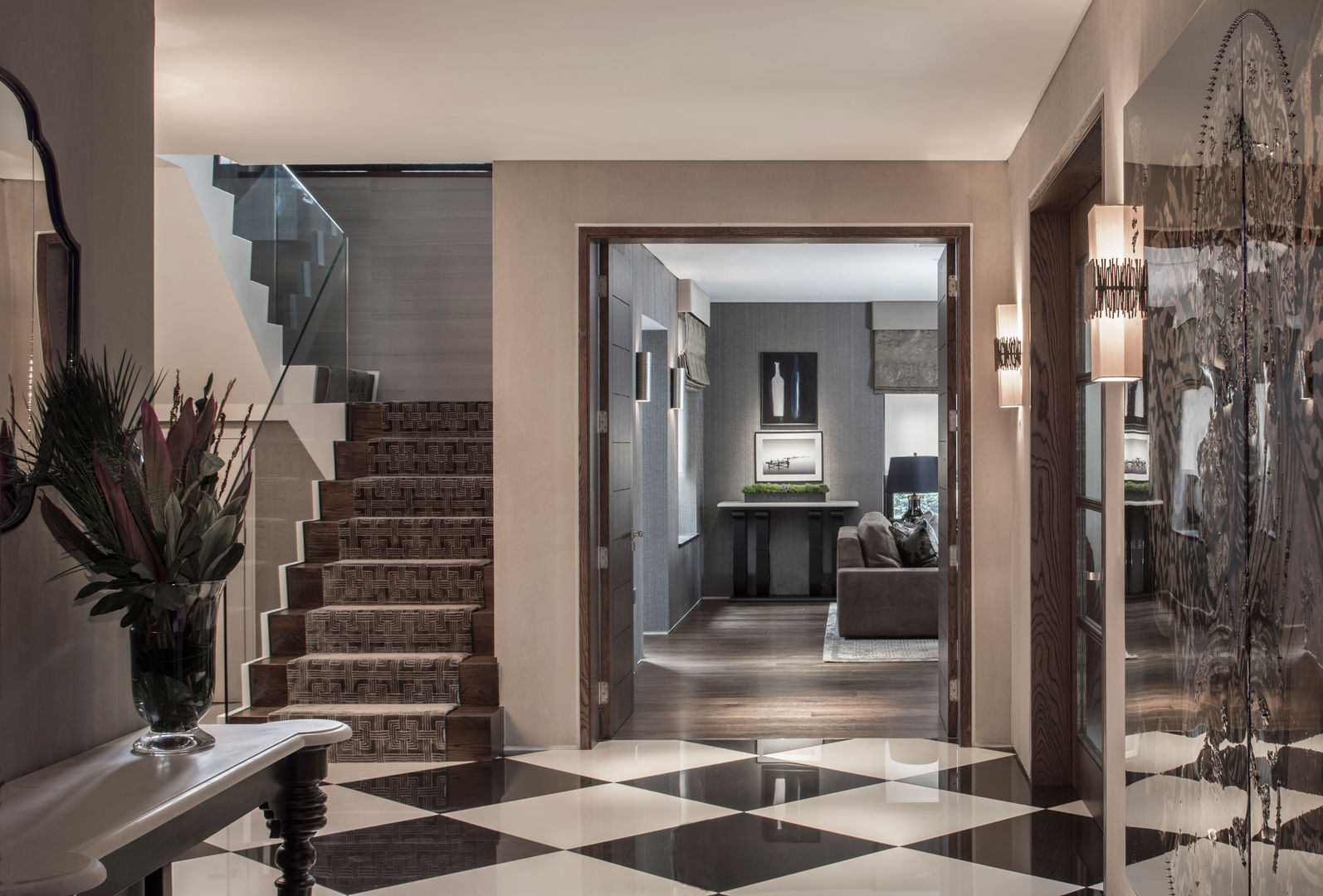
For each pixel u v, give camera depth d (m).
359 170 6.87
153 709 2.10
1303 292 1.44
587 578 4.85
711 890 3.21
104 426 2.04
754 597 10.14
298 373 5.64
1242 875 1.71
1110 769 2.91
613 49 3.47
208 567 2.12
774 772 4.49
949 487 4.95
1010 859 3.44
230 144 4.55
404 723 4.71
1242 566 1.71
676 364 8.55
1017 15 3.18
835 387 10.28
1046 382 4.22
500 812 3.97
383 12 3.17
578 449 4.86
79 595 2.03
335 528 5.60
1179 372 2.10
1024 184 4.35
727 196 4.82
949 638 4.98
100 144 2.32
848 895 3.16
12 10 2.02
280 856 2.23
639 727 5.31
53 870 1.50
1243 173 1.69
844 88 3.84
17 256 2.02
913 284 8.99
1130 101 2.52
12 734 1.98
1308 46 1.42
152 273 2.52
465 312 7.29
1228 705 1.79
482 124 4.30
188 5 3.10
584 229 4.86
